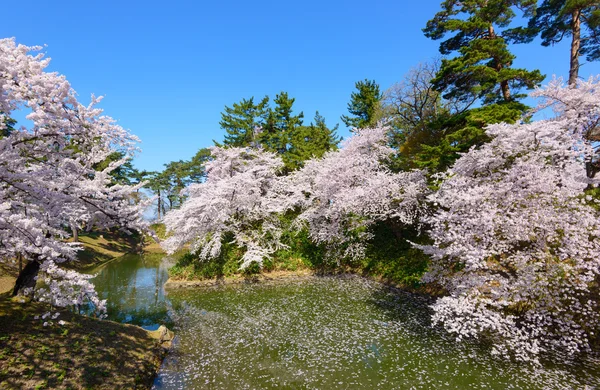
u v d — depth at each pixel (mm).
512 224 8320
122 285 18609
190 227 18812
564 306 8633
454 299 8539
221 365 8289
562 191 8359
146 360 8125
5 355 6152
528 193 8469
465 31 15969
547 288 8523
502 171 9109
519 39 16375
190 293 16469
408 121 23891
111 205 7141
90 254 26641
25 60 5488
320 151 27812
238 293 16109
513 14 15320
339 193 17594
